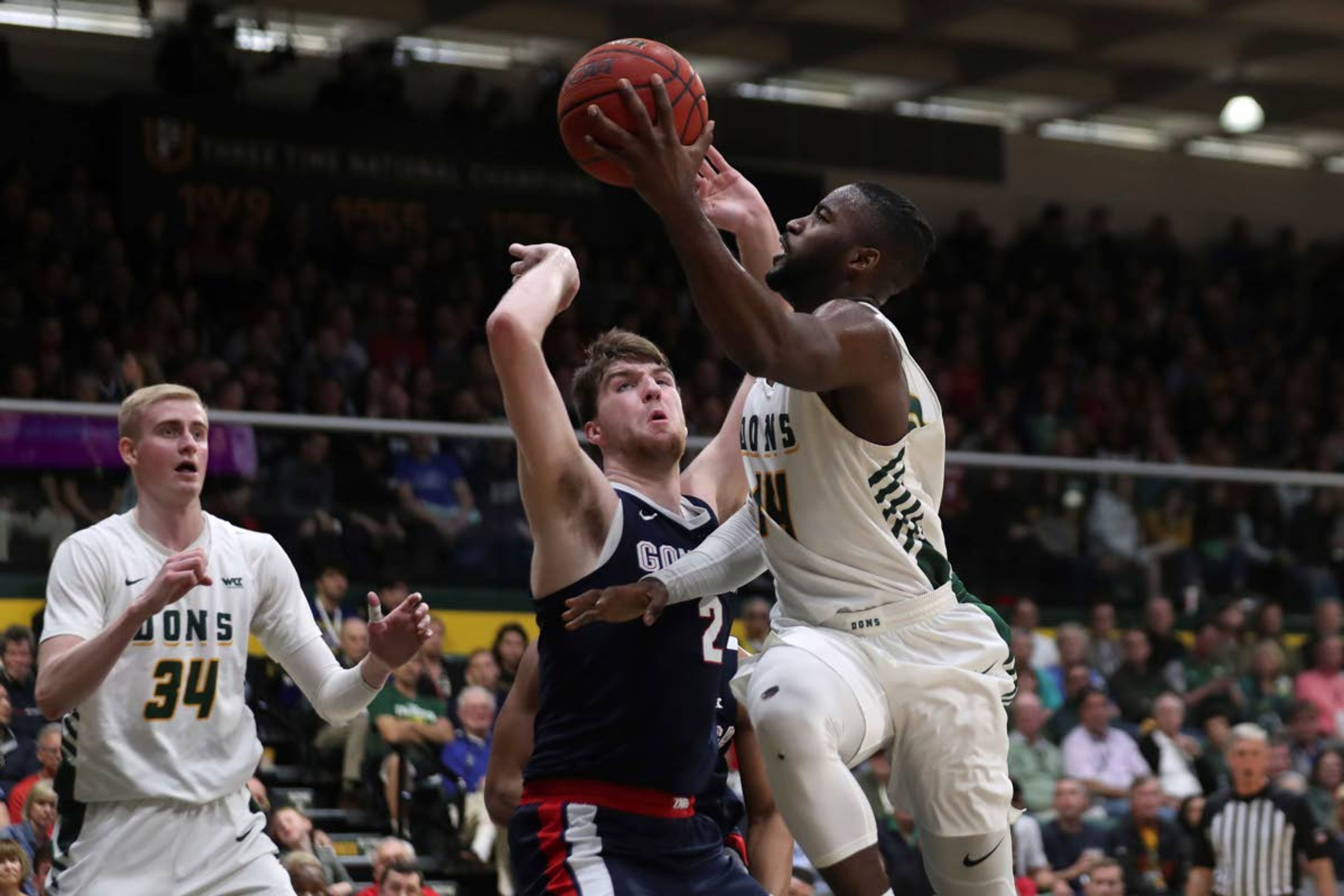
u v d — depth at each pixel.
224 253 17.33
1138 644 11.39
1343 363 22.55
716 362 18.22
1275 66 21.27
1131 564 11.80
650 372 4.44
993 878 4.24
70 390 14.62
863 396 3.94
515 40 20.34
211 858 4.79
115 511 9.87
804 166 21.66
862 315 3.92
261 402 14.78
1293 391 21.64
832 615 4.11
